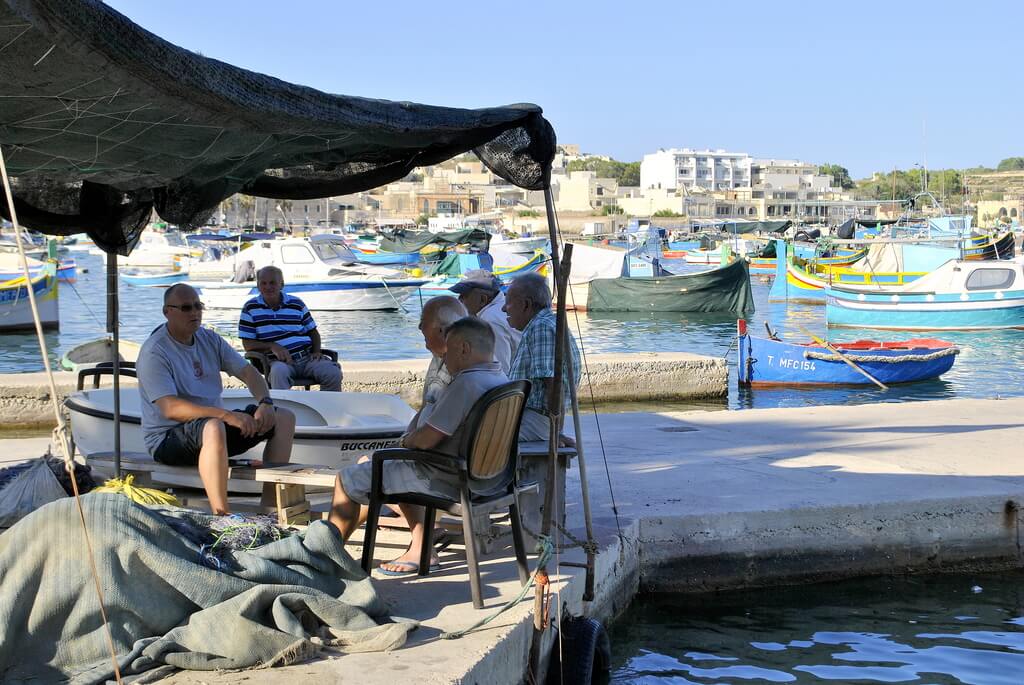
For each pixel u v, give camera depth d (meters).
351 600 5.00
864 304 32.78
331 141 5.16
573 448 6.41
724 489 8.30
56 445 6.30
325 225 119.44
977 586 7.80
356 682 4.32
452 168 160.00
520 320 6.44
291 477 5.98
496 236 64.06
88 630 4.48
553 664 5.68
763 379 20.70
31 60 3.74
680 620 7.12
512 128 5.88
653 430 11.21
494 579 5.86
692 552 7.52
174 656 4.42
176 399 6.19
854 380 20.72
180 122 4.43
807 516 7.73
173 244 75.19
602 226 117.69
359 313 38.47
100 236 6.44
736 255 60.72
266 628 4.53
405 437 5.54
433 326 6.17
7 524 5.44
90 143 4.72
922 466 9.18
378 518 6.08
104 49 3.65
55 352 28.20
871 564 7.86
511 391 5.35
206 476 5.92
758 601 7.47
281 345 10.89
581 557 6.44
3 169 3.53
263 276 10.93
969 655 6.55
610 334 32.50
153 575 4.61
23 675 4.36
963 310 31.61
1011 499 8.11
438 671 4.45
